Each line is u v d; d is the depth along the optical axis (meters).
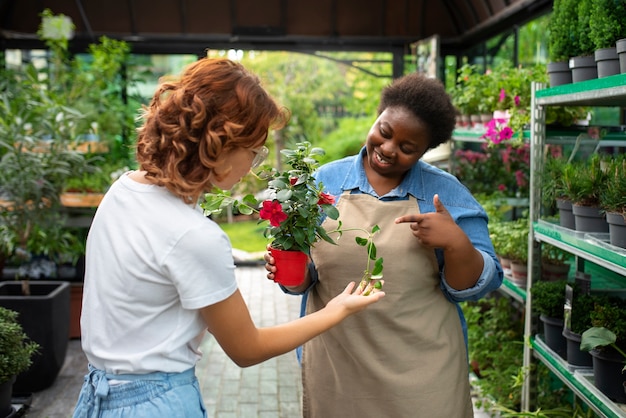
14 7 5.40
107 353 1.26
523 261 3.08
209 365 3.87
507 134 3.14
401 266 1.68
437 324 1.72
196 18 5.66
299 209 1.54
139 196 1.27
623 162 2.09
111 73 5.16
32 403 3.32
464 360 1.80
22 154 3.58
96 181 4.54
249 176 8.91
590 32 2.28
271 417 3.19
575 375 2.20
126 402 1.25
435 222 1.58
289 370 3.80
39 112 3.96
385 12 5.69
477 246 1.74
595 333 2.00
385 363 1.70
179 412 1.26
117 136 5.30
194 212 1.26
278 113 1.29
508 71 3.86
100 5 5.56
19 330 2.86
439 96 1.64
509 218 4.20
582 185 2.23
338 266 1.72
